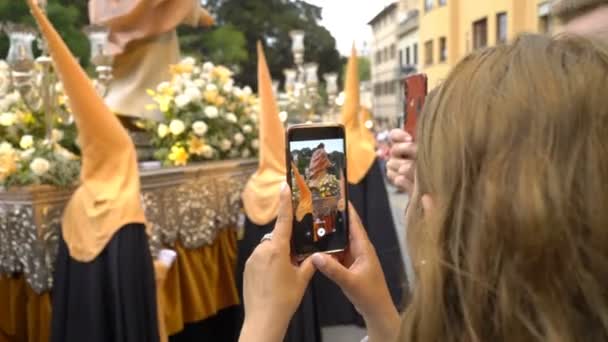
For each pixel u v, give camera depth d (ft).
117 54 10.00
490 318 1.81
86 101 6.16
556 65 1.82
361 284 2.68
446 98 1.99
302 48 13.65
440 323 1.92
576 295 1.72
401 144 4.38
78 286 6.16
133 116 9.67
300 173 2.80
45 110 7.11
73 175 6.59
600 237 1.68
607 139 1.72
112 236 6.05
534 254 1.71
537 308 1.72
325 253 2.73
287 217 2.49
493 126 1.82
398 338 2.07
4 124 7.27
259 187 8.35
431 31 30.25
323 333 8.83
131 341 6.04
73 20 30.32
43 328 6.68
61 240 6.33
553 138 1.74
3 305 6.86
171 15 10.18
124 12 9.87
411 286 2.28
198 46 40.34
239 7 46.11
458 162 1.89
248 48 45.47
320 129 2.89
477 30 22.54
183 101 8.98
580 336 1.71
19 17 27.32
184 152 8.59
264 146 8.43
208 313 8.62
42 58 7.11
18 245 6.40
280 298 2.40
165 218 7.80
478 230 1.81
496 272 1.77
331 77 12.91
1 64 8.41
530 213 1.69
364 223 8.73
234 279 9.31
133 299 6.08
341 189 2.86
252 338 2.35
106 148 6.31
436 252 1.94
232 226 9.50
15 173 6.28
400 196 15.61
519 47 1.94
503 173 1.77
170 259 7.29
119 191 6.23
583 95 1.75
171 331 7.91
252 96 10.96
